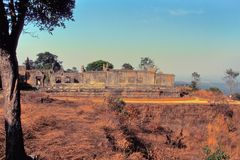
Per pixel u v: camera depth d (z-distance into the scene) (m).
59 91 75.94
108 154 20.58
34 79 93.62
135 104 61.19
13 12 15.89
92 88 77.69
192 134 53.53
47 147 20.78
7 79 15.95
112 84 88.75
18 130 16.03
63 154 19.58
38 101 46.38
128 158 21.41
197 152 36.22
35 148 20.36
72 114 35.03
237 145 46.31
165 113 60.59
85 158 19.39
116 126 30.86
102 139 23.78
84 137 24.08
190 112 62.41
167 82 90.31
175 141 40.56
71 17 18.03
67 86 85.19
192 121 59.50
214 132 54.12
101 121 31.78
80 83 88.88
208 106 65.38
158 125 50.88
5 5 15.85
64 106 43.81
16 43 16.06
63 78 94.19
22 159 16.11
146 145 31.44
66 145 21.62
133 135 32.06
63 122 29.50
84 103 50.06
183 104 64.81
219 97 77.06
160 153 28.83
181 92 84.31
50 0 17.22
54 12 17.66
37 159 17.84
